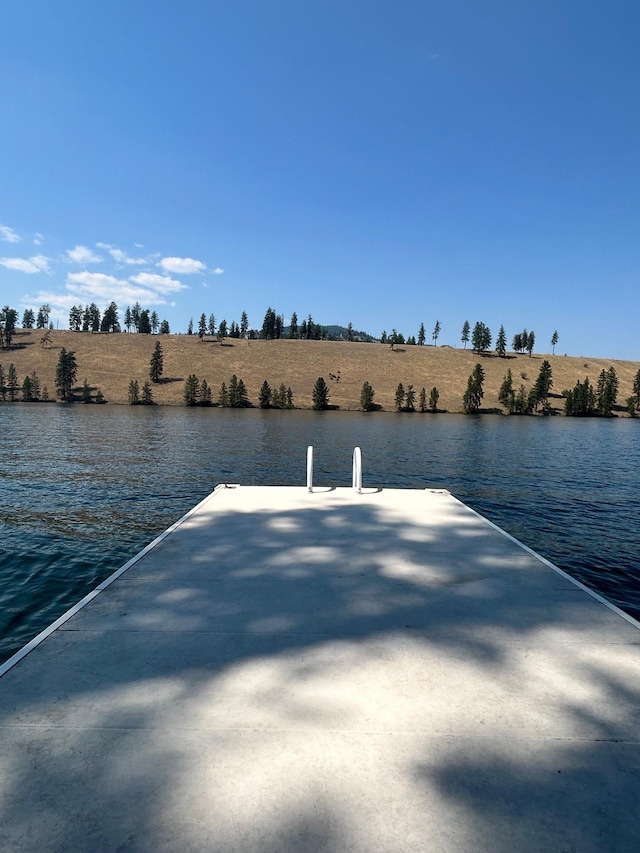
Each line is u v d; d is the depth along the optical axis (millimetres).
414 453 27656
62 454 23500
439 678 2734
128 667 2783
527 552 5227
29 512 12242
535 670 2846
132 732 2205
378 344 127438
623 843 1686
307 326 150000
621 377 111188
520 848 1653
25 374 86562
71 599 7094
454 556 5070
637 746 2197
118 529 10766
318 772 1974
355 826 1716
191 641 3119
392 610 3680
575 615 3643
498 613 3660
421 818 1762
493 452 29219
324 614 3582
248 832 1678
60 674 2699
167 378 88562
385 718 2350
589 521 12945
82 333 117688
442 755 2102
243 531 6016
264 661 2879
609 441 38094
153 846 1616
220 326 121875
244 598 3865
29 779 1913
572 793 1905
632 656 3041
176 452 24984
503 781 1957
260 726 2260
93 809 1771
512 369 109125
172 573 4449
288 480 17406
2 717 2303
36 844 1623
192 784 1896
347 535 5867
